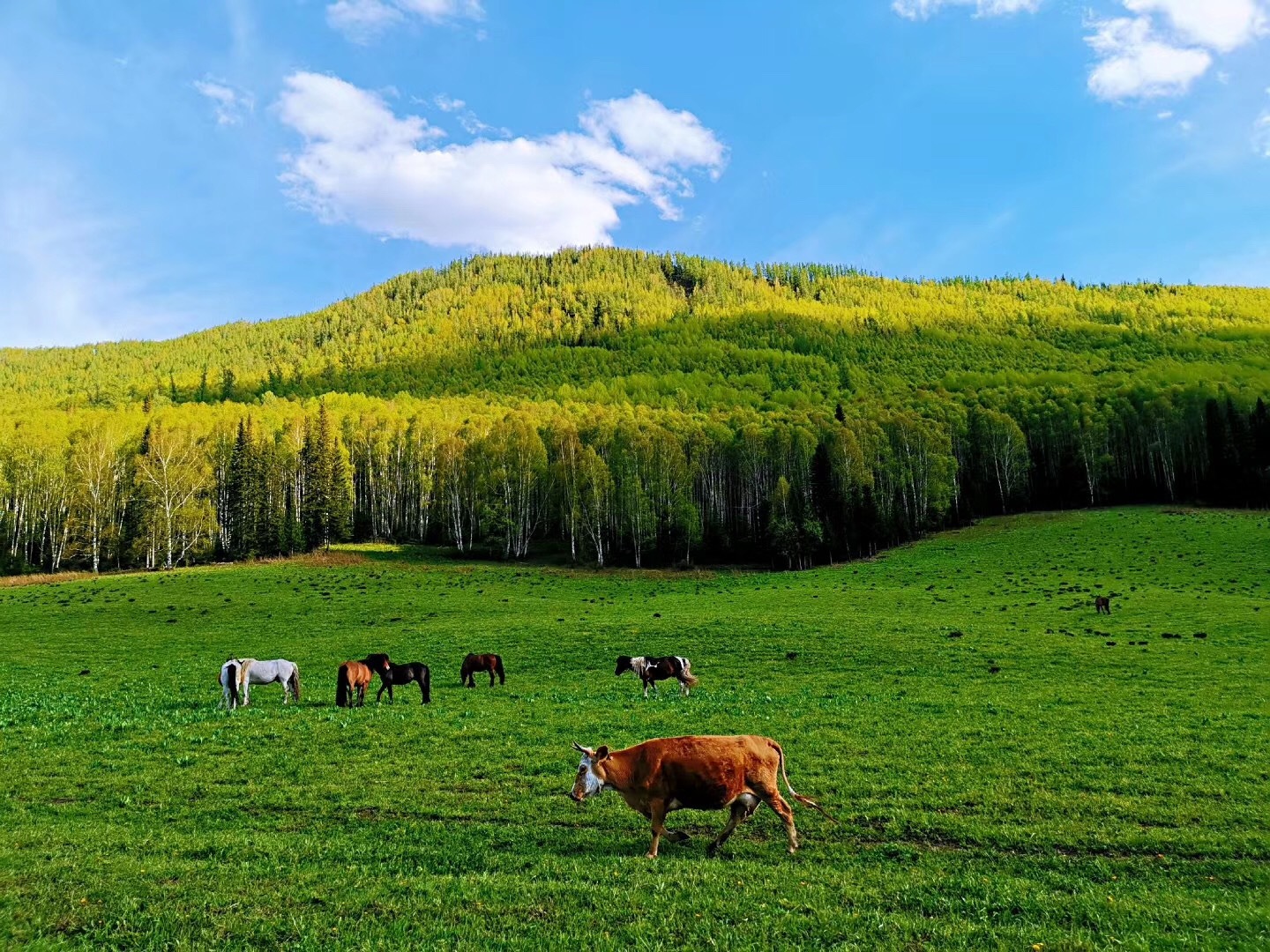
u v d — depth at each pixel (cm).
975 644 4019
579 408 17900
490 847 1316
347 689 2894
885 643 4147
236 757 2003
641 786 1301
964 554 8444
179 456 10081
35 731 2320
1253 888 1133
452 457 11144
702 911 992
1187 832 1351
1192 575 6388
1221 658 3497
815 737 2128
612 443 11531
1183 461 11919
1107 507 11450
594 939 912
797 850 1302
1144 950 873
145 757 2008
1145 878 1171
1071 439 12475
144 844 1324
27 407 16950
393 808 1576
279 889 1077
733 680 3475
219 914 991
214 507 10244
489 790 1695
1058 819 1434
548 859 1230
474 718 2520
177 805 1620
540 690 3281
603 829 1435
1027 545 8588
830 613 5369
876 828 1414
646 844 1345
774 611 5547
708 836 1398
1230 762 1814
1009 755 1894
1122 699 2667
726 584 7725
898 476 11400
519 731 2289
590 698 3012
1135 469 12419
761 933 930
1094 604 5309
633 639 4572
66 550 9656
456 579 7769
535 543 11106
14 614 5784
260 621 5541
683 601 6400
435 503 11331
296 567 8450
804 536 9450
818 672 3562
